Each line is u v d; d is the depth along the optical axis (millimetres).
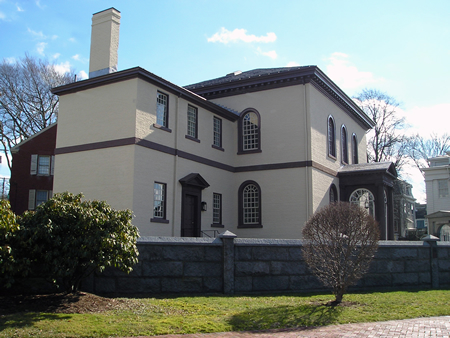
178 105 19641
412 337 7516
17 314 7949
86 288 10445
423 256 14430
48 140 29484
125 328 7570
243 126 24328
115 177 17172
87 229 9328
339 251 10609
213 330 7883
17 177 29031
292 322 8570
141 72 17328
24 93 36062
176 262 11219
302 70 22422
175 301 9969
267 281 11945
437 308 10141
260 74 25750
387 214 26375
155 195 17969
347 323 8656
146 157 17469
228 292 11391
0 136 35469
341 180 25641
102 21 20297
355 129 30688
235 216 23625
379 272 13445
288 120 22891
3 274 8836
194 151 20609
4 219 8492
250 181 23516
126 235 9539
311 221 10992
